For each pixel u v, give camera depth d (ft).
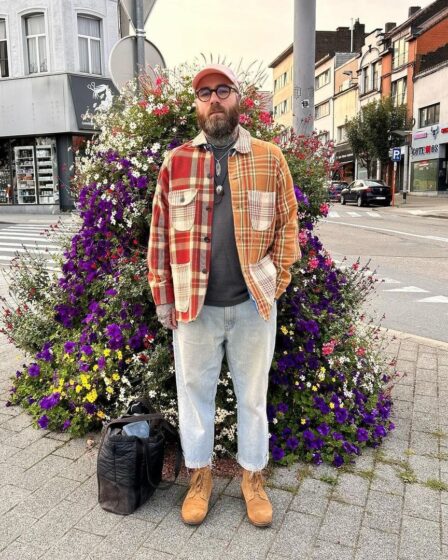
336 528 8.89
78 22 77.00
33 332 14.01
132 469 9.00
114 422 9.41
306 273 12.22
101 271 12.55
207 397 9.21
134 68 17.35
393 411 13.15
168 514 9.22
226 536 8.70
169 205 8.53
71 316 13.20
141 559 8.18
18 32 77.15
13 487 9.89
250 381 9.04
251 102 12.28
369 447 11.43
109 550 8.37
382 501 9.60
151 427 9.82
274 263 8.81
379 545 8.52
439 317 23.43
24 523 8.95
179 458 9.95
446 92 111.55
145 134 12.03
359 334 13.83
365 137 121.80
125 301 11.10
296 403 11.39
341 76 169.37
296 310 11.16
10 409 12.91
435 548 8.47
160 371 10.83
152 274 8.89
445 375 15.69
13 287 16.07
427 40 121.90
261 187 8.37
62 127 77.30
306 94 20.51
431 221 71.20
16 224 68.13
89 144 13.24
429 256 40.63
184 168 8.43
